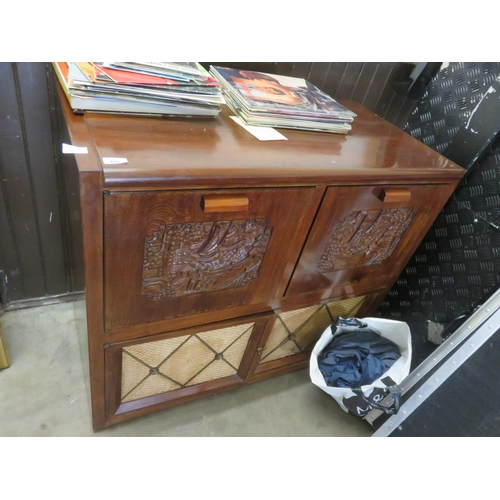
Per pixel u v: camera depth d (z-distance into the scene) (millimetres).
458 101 1070
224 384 1152
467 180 1050
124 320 766
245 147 735
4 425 1005
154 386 1027
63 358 1192
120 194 577
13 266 1188
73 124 664
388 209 894
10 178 1014
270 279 882
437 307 1165
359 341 1167
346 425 1213
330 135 917
